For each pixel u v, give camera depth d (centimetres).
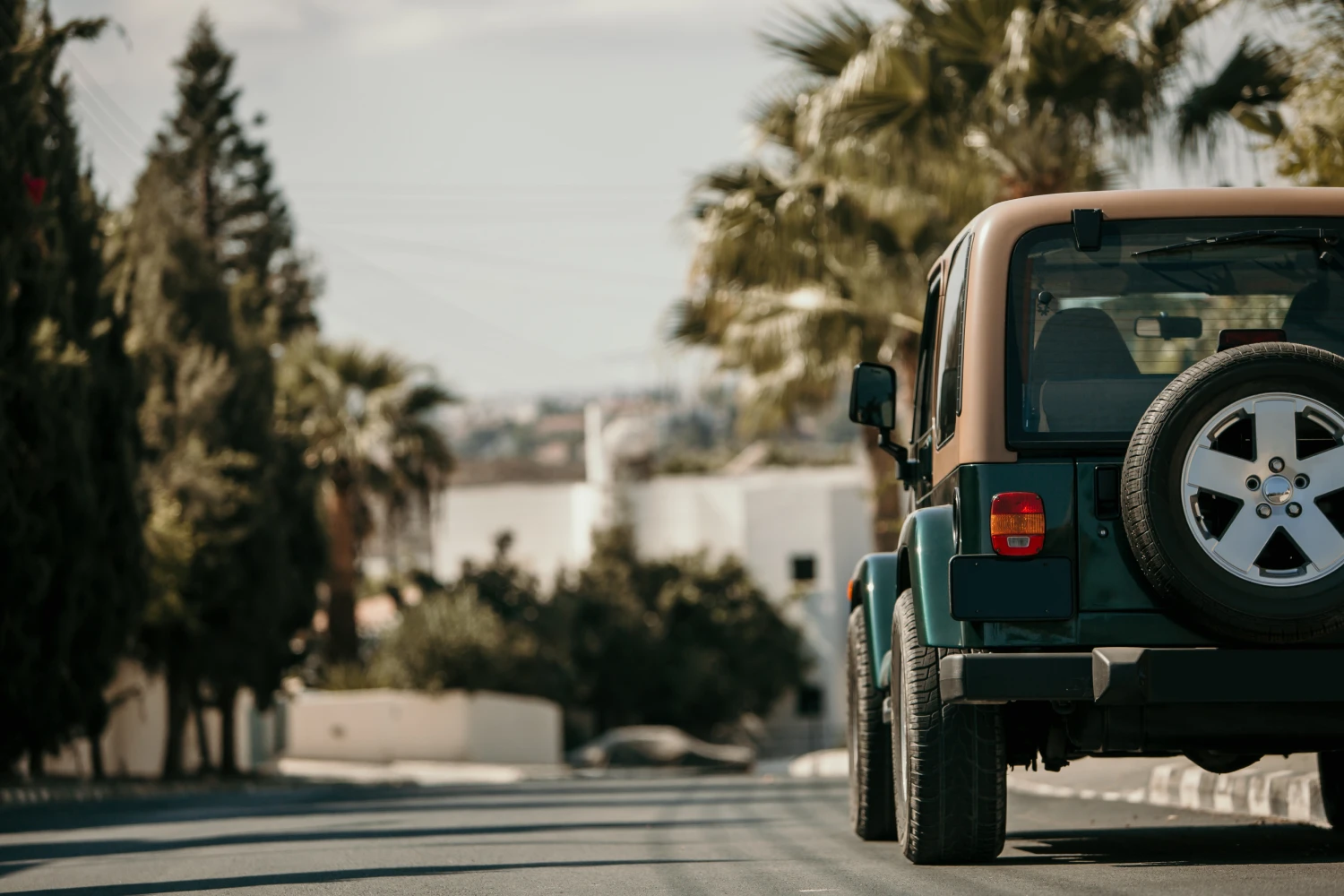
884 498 3612
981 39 2616
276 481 4359
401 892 939
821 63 2858
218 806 2236
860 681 1195
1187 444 846
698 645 8138
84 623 2895
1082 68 2522
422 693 5853
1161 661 859
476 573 7350
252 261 7119
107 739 4047
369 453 5916
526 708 6425
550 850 1200
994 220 940
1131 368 918
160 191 4000
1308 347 848
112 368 3045
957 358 954
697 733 8044
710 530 9219
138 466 3084
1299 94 1781
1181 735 895
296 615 4409
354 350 5978
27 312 2658
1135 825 1305
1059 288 930
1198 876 880
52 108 2917
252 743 5850
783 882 927
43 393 2672
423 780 4728
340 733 5850
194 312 3944
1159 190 945
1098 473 899
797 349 3512
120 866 1187
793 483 9125
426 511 6169
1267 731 888
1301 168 1728
